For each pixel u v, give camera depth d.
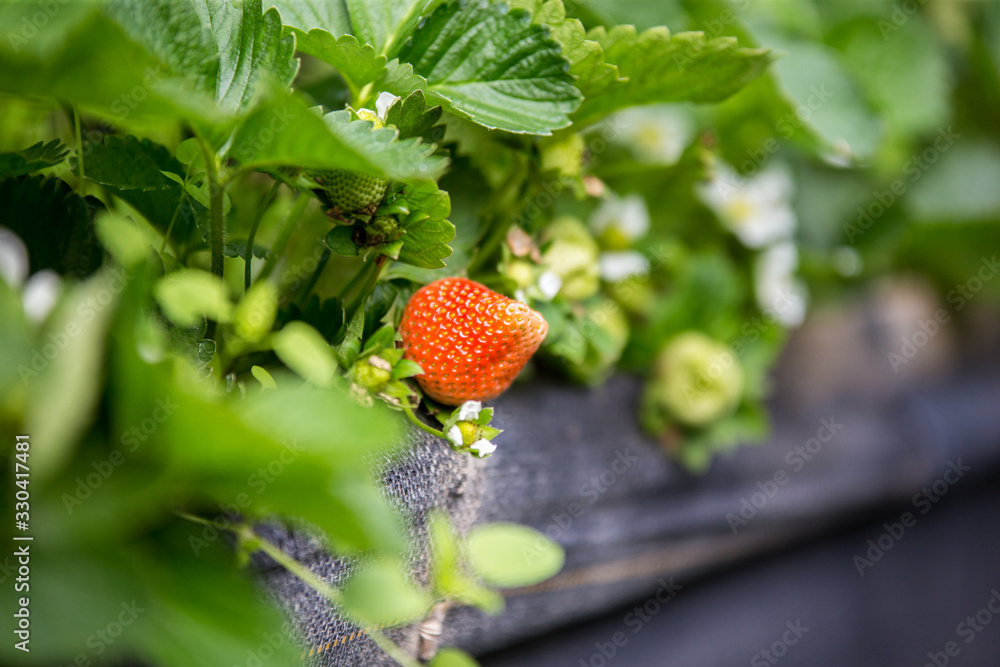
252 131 0.33
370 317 0.38
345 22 0.38
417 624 0.39
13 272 0.34
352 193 0.35
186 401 0.29
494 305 0.37
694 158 0.50
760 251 0.57
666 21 0.52
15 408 0.30
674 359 0.50
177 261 0.36
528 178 0.42
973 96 0.76
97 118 0.38
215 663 0.31
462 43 0.38
